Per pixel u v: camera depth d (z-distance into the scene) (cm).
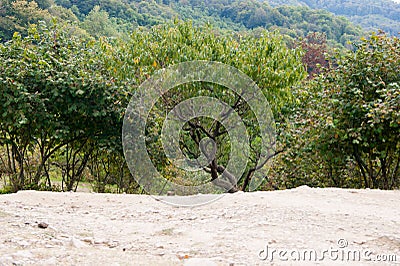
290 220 461
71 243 353
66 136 933
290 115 1070
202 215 503
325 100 984
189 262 307
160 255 334
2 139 944
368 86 945
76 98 921
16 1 3484
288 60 1065
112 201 600
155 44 1025
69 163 1116
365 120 898
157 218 495
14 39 995
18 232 374
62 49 998
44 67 917
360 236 409
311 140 962
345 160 984
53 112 927
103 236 401
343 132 914
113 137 944
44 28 1032
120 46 1103
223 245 365
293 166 1166
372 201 593
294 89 1079
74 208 551
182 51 1000
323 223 451
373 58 952
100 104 921
